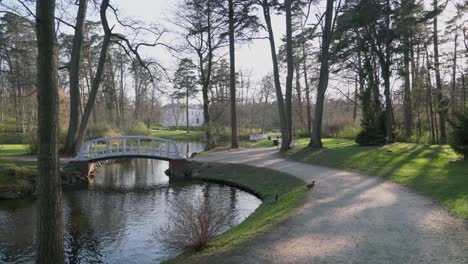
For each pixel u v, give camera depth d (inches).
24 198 605.9
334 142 1242.6
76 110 919.7
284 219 336.2
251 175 693.3
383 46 1001.5
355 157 735.7
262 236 290.7
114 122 1761.8
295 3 962.1
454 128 637.9
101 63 906.7
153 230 426.3
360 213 341.7
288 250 255.4
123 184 746.2
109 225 451.8
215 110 1583.4
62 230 253.4
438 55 1162.0
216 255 261.6
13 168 676.7
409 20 940.6
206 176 768.3
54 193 246.8
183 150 1422.2
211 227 321.7
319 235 284.2
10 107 1768.0
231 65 1120.2
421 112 1466.5
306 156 826.8
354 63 1129.4
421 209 345.1
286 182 573.0
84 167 809.5
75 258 352.5
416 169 559.5
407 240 263.7
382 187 461.7
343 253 244.1
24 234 418.6
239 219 448.1
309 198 418.3
